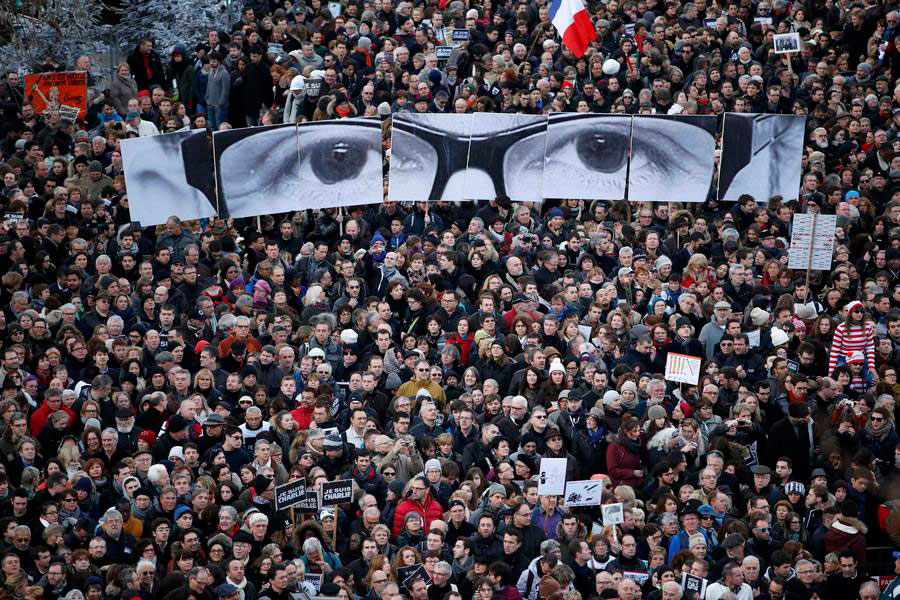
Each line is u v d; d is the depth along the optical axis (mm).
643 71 61000
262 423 37656
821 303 47344
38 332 41250
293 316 44781
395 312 44938
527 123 52250
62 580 31672
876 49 64188
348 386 41125
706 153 52906
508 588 32812
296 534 33719
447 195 52406
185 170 50281
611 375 41469
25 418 36406
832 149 57469
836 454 39281
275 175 51094
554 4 58469
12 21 64438
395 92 57406
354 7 65250
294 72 58844
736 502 37344
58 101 56469
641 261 46312
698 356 42719
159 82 62000
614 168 52812
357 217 51656
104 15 72000
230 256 47594
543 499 35094
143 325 42125
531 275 45781
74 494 34031
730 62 60875
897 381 44156
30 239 46531
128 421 37156
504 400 38344
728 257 48938
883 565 38031
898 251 49469
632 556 33875
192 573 30906
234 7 70938
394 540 34594
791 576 34219
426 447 37031
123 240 47188
